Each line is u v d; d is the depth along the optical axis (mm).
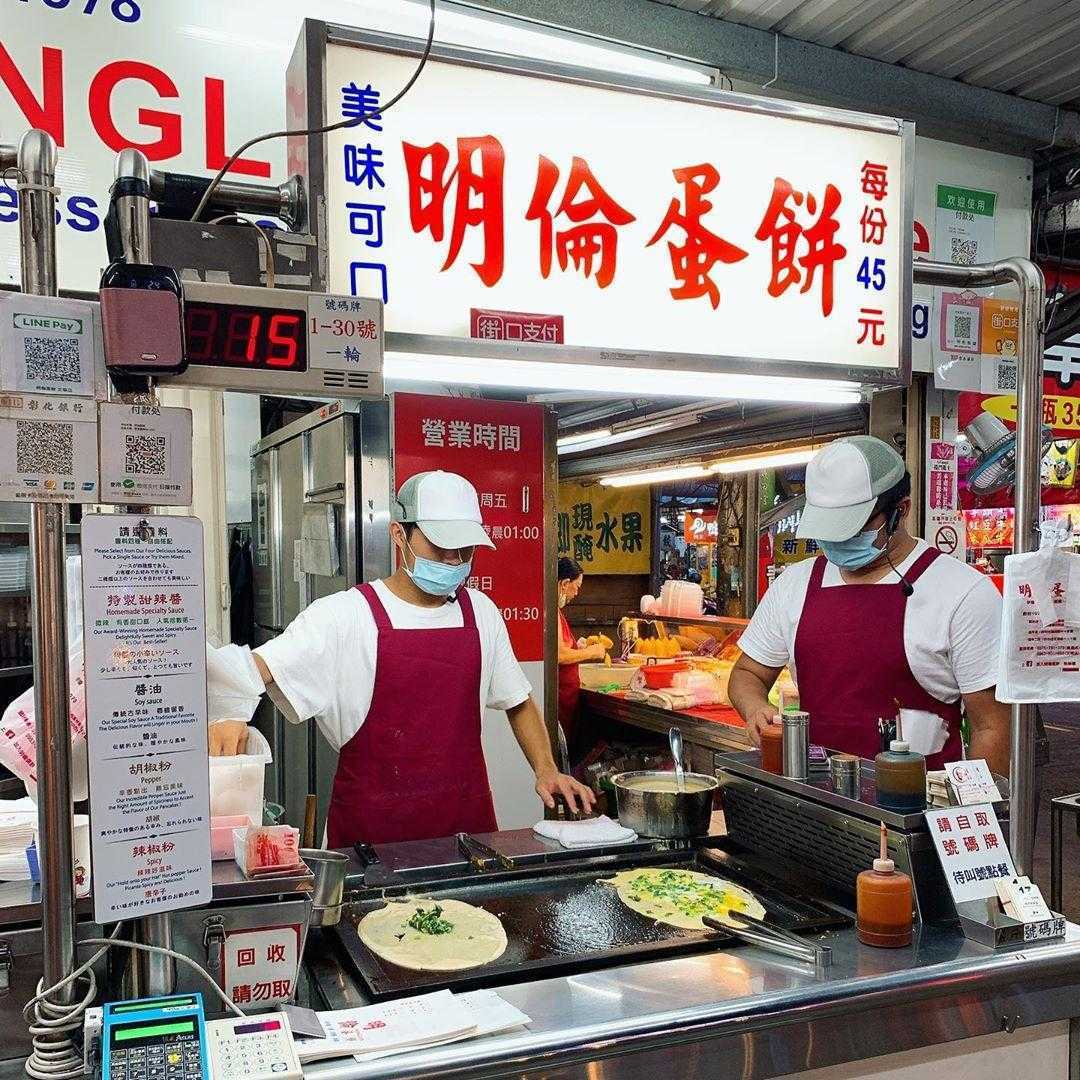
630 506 8430
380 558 3732
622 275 1856
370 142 1652
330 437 3906
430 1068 1319
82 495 1216
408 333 1691
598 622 8359
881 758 1874
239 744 1920
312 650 2695
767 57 3520
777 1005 1503
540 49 3215
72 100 2660
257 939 1432
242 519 5410
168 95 2768
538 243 1786
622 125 1837
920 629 2670
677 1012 1467
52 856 1272
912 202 2117
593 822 2293
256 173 2879
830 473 2617
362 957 1623
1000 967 1659
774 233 1986
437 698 2795
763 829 2182
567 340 1819
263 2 2854
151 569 1254
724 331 1958
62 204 2664
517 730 3025
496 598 3920
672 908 1850
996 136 4137
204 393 4312
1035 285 1999
